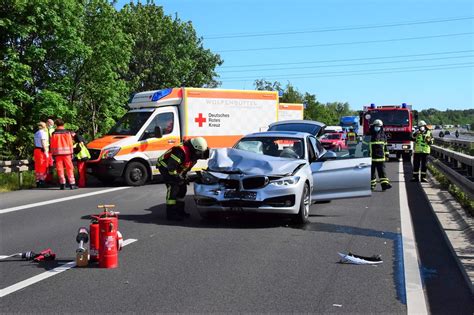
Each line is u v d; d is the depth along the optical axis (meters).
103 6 23.38
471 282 5.91
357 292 5.50
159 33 35.62
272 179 8.96
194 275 6.09
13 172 16.61
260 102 19.02
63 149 14.91
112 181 16.92
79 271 6.27
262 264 6.59
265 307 5.03
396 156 29.09
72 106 22.64
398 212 10.66
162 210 10.95
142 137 15.92
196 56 39.00
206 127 17.38
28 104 21.25
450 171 12.66
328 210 10.91
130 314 4.83
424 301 5.23
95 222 6.64
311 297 5.33
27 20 19.89
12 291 5.50
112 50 23.66
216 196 8.98
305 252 7.24
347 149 10.71
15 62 19.55
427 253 7.24
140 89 35.34
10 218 10.04
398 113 26.39
